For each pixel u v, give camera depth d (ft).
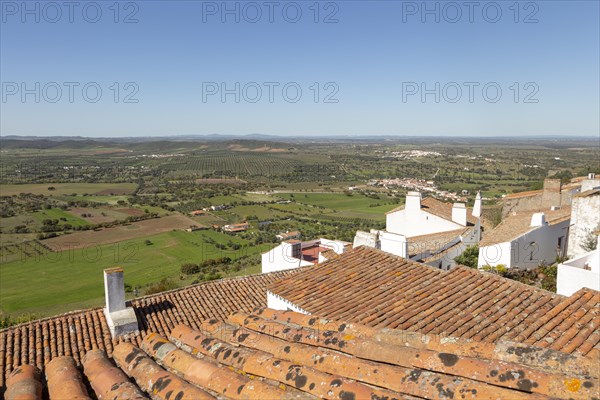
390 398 13.23
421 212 96.99
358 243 74.64
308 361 17.21
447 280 36.99
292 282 39.91
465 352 17.78
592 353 24.29
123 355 19.89
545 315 29.35
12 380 19.01
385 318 30.45
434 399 13.33
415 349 16.97
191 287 64.03
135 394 15.26
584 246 74.59
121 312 51.08
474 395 12.98
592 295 31.63
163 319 54.70
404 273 39.65
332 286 37.88
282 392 14.08
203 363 17.35
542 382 13.15
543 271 68.13
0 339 46.68
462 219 91.25
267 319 24.44
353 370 15.74
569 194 109.91
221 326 22.45
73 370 18.83
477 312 30.50
